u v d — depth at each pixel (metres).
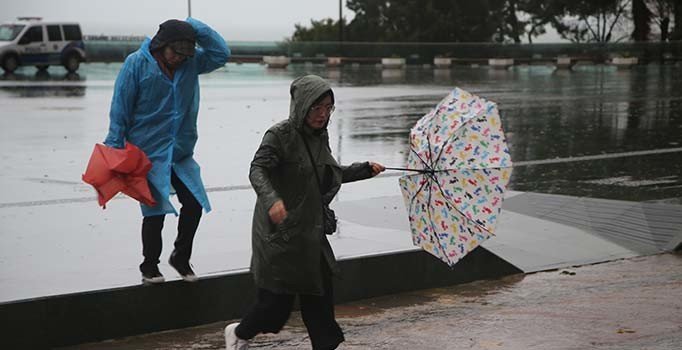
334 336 10.59
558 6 133.12
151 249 13.16
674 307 14.44
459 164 10.83
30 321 12.45
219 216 19.72
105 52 109.81
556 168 29.45
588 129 41.19
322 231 10.28
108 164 12.23
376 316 14.26
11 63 82.94
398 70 107.81
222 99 55.34
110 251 16.02
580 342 12.45
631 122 44.31
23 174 25.80
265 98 56.28
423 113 47.34
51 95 56.41
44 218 19.28
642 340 12.49
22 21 84.94
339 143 34.59
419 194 10.90
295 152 10.20
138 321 13.24
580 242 18.98
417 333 13.13
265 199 9.77
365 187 24.11
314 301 10.62
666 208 22.09
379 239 17.05
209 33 12.93
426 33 135.12
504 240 18.70
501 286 16.20
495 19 139.12
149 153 12.74
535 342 12.52
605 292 15.57
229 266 14.58
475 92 66.00
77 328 12.78
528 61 126.25
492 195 10.81
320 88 10.04
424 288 16.06
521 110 51.00
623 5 134.75
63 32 85.81
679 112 49.56
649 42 122.44
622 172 28.69
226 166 27.89
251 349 12.44
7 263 14.93
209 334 13.30
